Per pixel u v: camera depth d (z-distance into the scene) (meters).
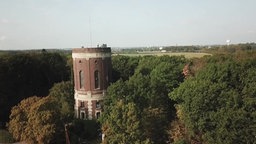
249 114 47.25
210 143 47.66
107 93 66.75
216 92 50.78
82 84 75.00
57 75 110.62
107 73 75.38
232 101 49.06
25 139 60.62
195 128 50.97
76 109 76.94
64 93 84.38
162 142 55.88
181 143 50.22
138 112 51.84
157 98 64.94
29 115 60.81
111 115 51.44
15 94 93.56
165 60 106.06
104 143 50.38
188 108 51.69
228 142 45.50
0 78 89.56
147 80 67.25
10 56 95.62
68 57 136.62
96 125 70.69
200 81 55.12
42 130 58.53
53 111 61.53
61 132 62.53
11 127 64.50
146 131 52.88
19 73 95.12
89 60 72.88
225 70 55.88
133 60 120.88
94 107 74.19
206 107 50.19
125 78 113.88
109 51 75.88
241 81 54.94
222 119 46.97
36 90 102.06
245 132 45.75
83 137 69.25
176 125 55.78
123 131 49.47
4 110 89.94
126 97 60.72
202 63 82.06
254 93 48.69
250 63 58.59
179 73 78.62
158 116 56.50
